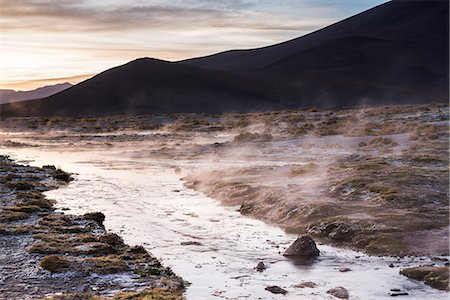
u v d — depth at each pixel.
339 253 21.69
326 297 16.50
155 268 18.95
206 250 22.12
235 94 189.38
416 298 16.45
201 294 16.78
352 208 26.69
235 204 31.70
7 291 16.56
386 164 36.06
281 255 21.41
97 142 73.94
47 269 18.52
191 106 177.12
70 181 41.59
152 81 191.12
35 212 28.41
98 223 26.59
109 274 18.31
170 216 28.69
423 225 23.69
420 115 68.38
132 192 36.41
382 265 19.88
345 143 53.41
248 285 17.69
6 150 67.81
